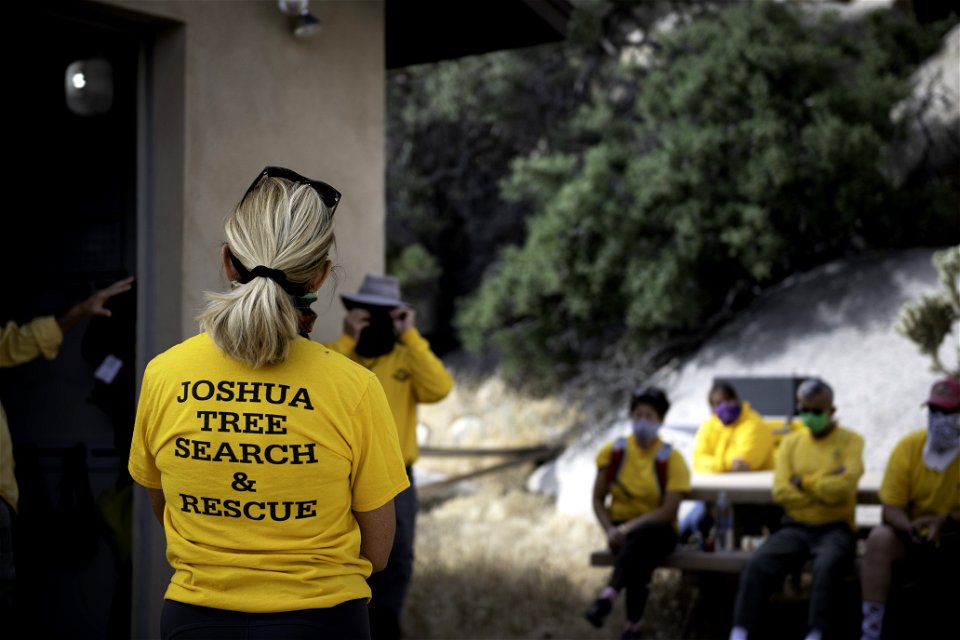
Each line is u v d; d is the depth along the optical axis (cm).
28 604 454
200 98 423
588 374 1354
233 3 439
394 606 459
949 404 510
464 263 1805
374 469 219
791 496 547
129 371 445
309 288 224
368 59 514
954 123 1296
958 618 518
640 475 589
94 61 443
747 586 528
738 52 1239
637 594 553
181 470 212
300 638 205
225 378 212
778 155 1159
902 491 520
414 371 479
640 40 1658
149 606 413
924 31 1381
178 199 417
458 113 1653
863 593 509
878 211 1191
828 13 1323
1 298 482
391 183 1716
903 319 817
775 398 779
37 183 477
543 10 593
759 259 1196
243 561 208
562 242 1312
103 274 456
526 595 654
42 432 470
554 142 1619
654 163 1250
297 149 470
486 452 1155
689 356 1270
